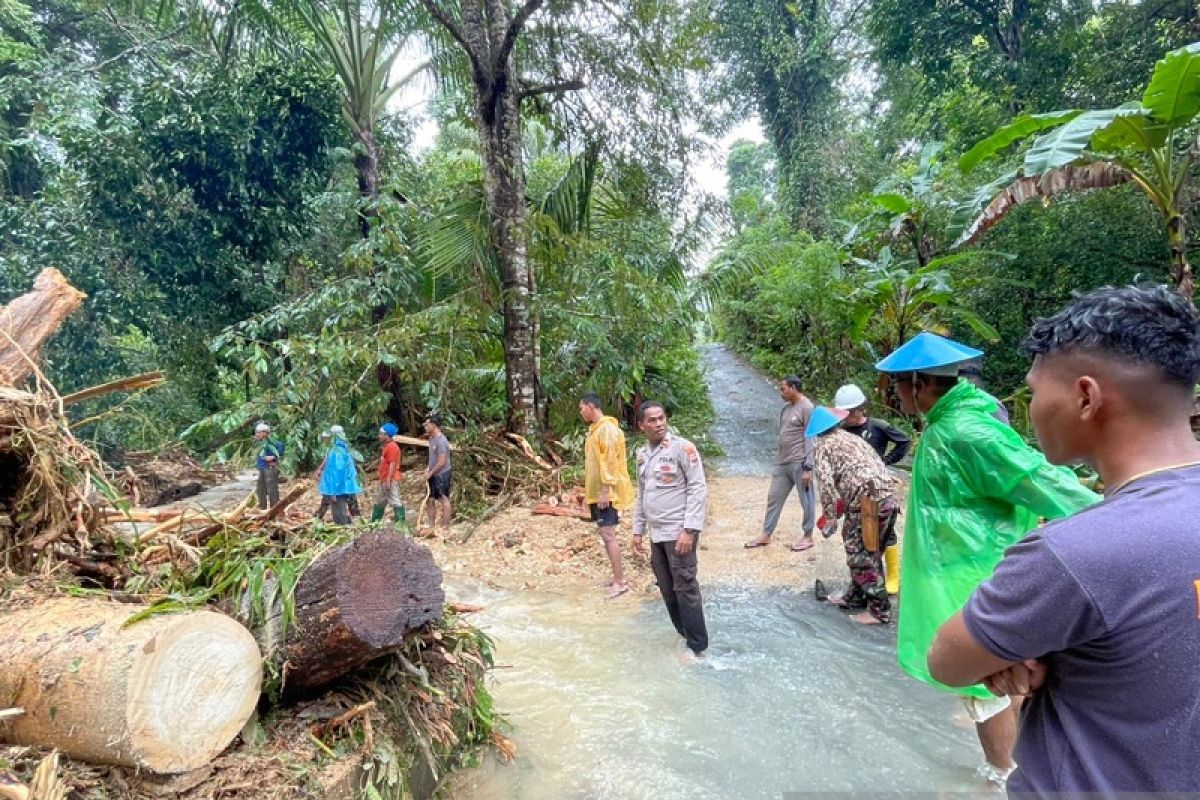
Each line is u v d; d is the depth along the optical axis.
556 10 8.69
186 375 13.34
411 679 2.89
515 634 4.75
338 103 11.73
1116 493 1.06
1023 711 1.20
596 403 5.54
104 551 3.12
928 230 10.12
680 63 9.19
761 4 20.67
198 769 2.22
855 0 19.80
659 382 12.41
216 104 10.93
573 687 3.93
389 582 2.62
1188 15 9.48
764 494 8.70
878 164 19.72
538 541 6.94
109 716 2.06
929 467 2.72
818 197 19.47
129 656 2.09
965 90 12.45
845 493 4.61
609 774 3.07
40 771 1.91
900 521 6.59
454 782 3.05
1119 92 9.84
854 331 10.63
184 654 2.21
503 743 3.26
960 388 2.74
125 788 2.11
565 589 5.69
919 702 3.56
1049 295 9.34
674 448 4.25
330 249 13.16
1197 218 7.55
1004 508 2.62
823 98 20.59
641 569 5.98
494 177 9.02
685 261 11.02
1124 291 1.13
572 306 9.57
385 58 13.02
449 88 10.96
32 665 2.18
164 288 11.95
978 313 10.19
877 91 20.09
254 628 2.59
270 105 11.18
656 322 9.98
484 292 9.18
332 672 2.60
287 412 9.02
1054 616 0.99
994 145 6.81
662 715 3.56
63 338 11.48
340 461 7.73
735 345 25.27
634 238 10.12
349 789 2.40
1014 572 1.06
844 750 3.15
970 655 1.12
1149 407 1.06
